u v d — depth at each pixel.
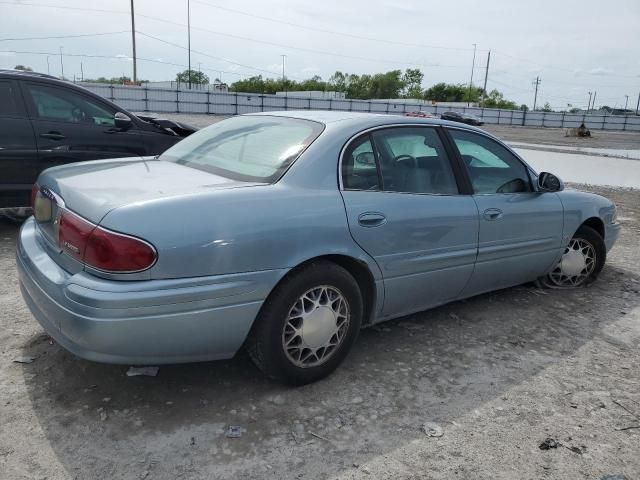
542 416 2.86
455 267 3.66
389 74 122.56
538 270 4.49
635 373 3.37
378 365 3.32
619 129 71.38
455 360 3.44
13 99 5.52
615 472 2.45
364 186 3.18
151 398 2.86
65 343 2.59
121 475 2.29
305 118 3.45
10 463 2.33
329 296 3.00
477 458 2.50
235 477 2.31
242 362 3.27
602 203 4.89
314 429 2.66
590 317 4.25
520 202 4.08
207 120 37.41
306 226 2.82
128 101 52.12
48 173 3.22
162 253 2.42
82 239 2.47
